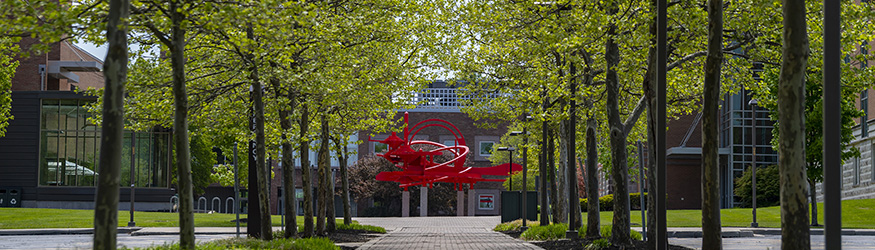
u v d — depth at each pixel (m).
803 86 10.51
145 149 56.91
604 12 17.67
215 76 18.69
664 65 12.71
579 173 68.00
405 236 29.86
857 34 17.86
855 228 32.72
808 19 17.73
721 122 61.44
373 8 20.14
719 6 13.02
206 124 19.67
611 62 18.78
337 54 18.80
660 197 12.63
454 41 28.00
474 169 46.91
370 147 75.06
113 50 9.83
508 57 27.83
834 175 8.04
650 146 17.11
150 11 12.09
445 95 75.81
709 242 13.06
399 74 25.19
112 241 9.77
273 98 19.17
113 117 9.80
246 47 14.74
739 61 21.44
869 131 47.72
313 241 17.52
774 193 55.12
